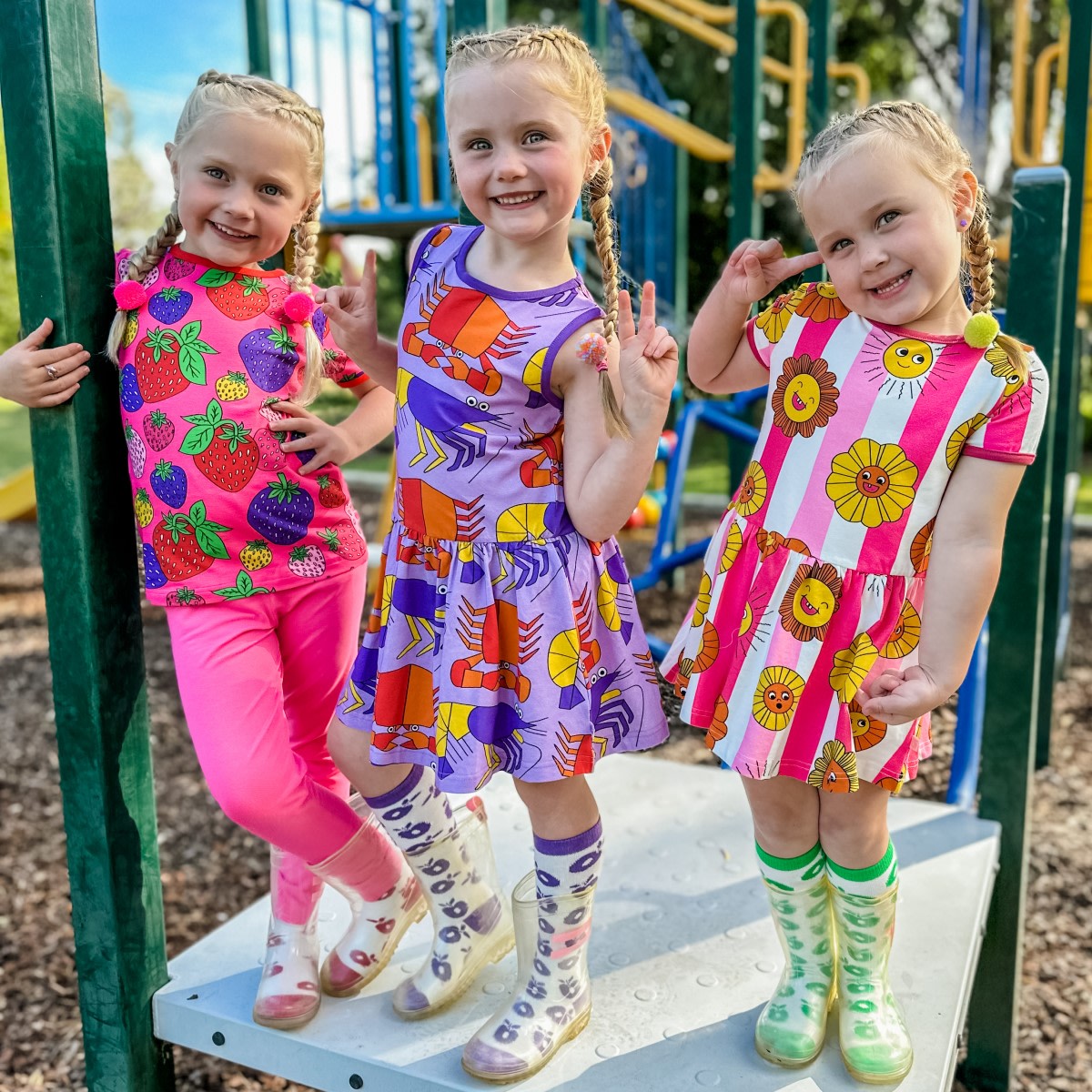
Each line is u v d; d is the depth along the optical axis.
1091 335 6.34
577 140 1.28
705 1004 1.55
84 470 1.46
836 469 1.31
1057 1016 2.34
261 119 1.42
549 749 1.31
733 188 3.67
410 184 4.99
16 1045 2.25
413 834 1.49
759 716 1.31
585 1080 1.39
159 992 1.62
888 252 1.22
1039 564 1.94
